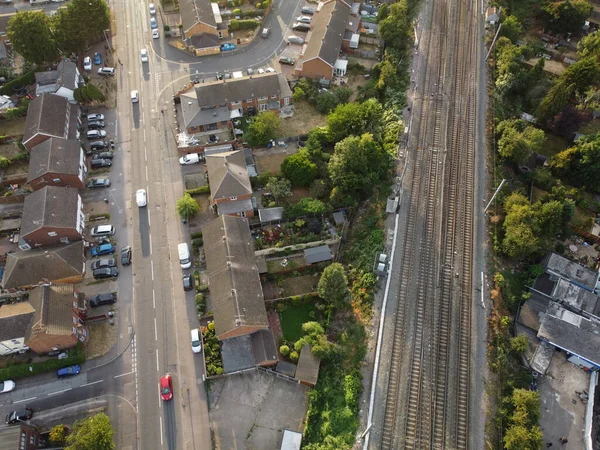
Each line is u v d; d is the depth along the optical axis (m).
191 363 63.59
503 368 60.12
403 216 73.88
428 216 73.94
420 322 63.59
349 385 58.47
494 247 70.88
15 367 61.53
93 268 71.62
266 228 76.62
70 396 61.09
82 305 66.75
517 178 81.44
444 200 75.62
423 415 56.38
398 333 62.59
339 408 57.56
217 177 76.12
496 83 91.44
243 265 66.69
